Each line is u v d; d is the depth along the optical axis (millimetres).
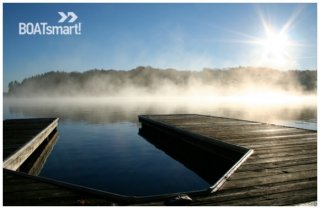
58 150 10758
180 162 8844
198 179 7160
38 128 11680
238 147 7000
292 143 7812
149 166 8422
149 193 6215
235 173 5258
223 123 12398
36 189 4480
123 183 6883
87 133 14750
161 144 11789
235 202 4109
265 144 7684
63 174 7703
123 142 12234
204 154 8875
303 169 5520
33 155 9914
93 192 4312
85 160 9211
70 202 4066
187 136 10000
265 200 4188
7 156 6664
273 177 5078
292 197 4297
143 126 16109
